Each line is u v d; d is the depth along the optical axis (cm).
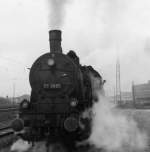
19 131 952
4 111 2298
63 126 970
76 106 1012
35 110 1007
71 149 998
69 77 1048
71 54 1178
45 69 1065
